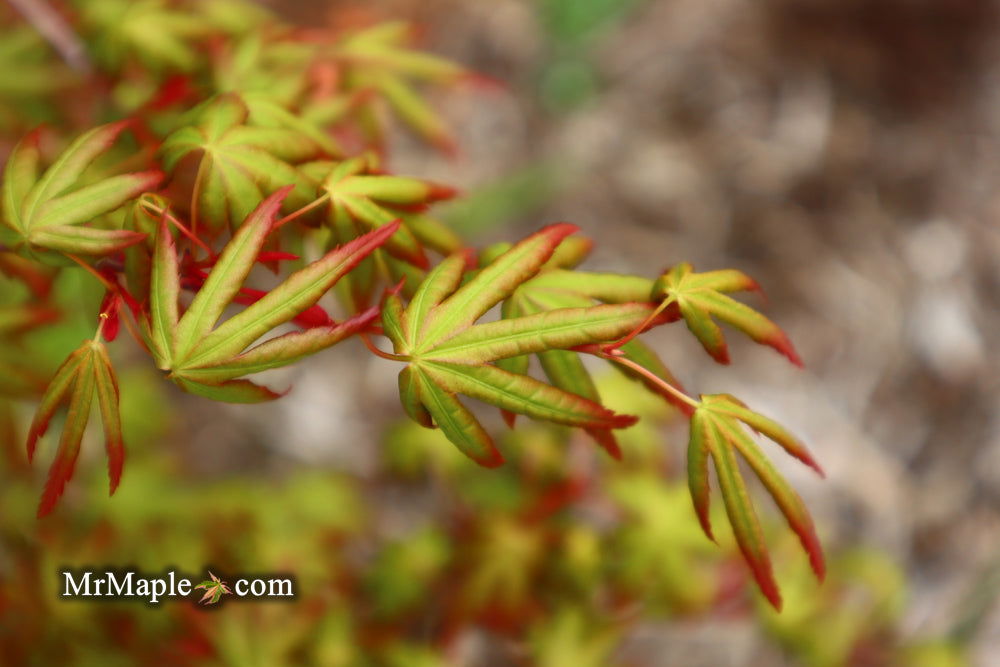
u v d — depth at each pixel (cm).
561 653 44
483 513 47
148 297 33
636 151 100
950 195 99
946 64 105
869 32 107
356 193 35
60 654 41
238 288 33
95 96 40
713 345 33
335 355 89
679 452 79
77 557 43
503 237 94
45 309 38
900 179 99
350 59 41
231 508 47
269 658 43
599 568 45
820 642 45
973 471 86
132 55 40
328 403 86
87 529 44
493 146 100
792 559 47
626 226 97
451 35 105
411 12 103
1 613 41
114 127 34
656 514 46
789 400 88
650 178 99
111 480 33
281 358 32
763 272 95
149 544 44
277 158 35
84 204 33
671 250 96
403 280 33
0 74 40
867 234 97
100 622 42
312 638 44
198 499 46
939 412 89
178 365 33
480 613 44
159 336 33
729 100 104
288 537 47
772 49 106
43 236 33
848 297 93
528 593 45
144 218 34
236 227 35
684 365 89
